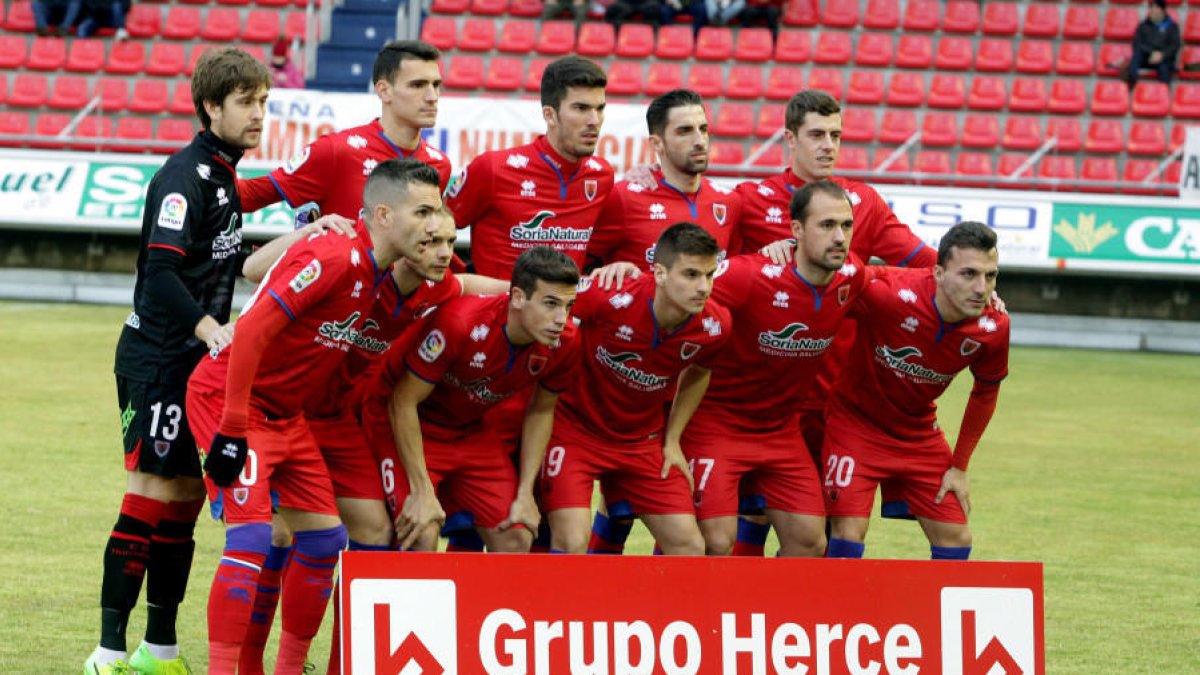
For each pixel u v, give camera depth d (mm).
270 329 18141
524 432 21422
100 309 69125
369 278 18750
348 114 68062
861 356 23312
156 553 20266
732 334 22312
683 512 22219
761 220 24703
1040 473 39688
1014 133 78188
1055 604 26344
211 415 18906
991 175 73188
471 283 21266
